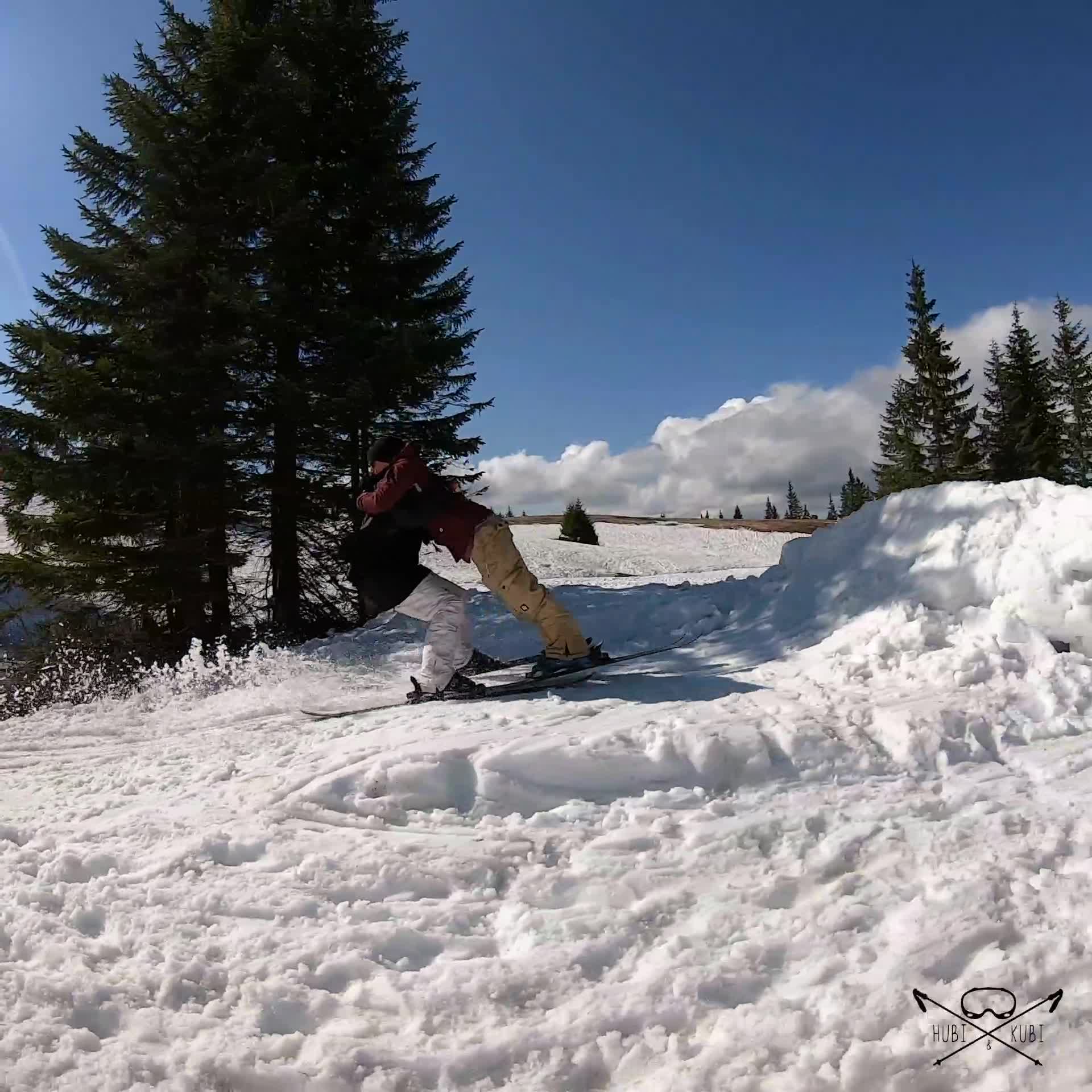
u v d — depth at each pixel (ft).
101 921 8.30
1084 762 10.58
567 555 91.86
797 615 18.94
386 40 42.70
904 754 11.19
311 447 38.09
